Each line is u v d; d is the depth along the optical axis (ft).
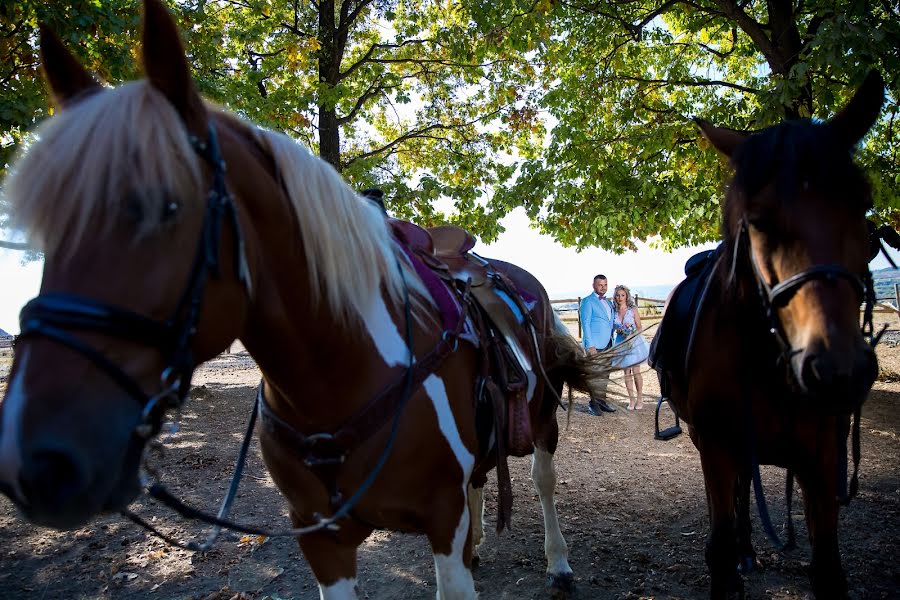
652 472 15.49
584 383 10.29
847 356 5.29
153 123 3.59
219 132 4.44
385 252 5.84
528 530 11.93
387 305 5.79
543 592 9.51
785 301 5.88
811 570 7.25
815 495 7.27
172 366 3.68
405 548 11.29
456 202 29.30
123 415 3.47
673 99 28.78
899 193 20.92
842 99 22.97
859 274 5.89
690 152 25.54
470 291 7.48
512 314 8.19
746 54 27.25
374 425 5.38
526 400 7.39
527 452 7.34
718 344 7.67
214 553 10.98
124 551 11.07
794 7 23.15
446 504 5.82
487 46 26.55
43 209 3.40
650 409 23.65
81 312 3.37
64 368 3.34
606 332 22.76
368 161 29.32
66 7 16.46
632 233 26.58
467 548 5.99
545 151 27.66
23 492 3.19
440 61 31.07
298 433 5.45
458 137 33.35
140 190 3.43
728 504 7.78
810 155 5.82
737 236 6.74
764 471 15.40
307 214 4.83
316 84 27.50
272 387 5.53
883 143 24.18
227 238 4.05
